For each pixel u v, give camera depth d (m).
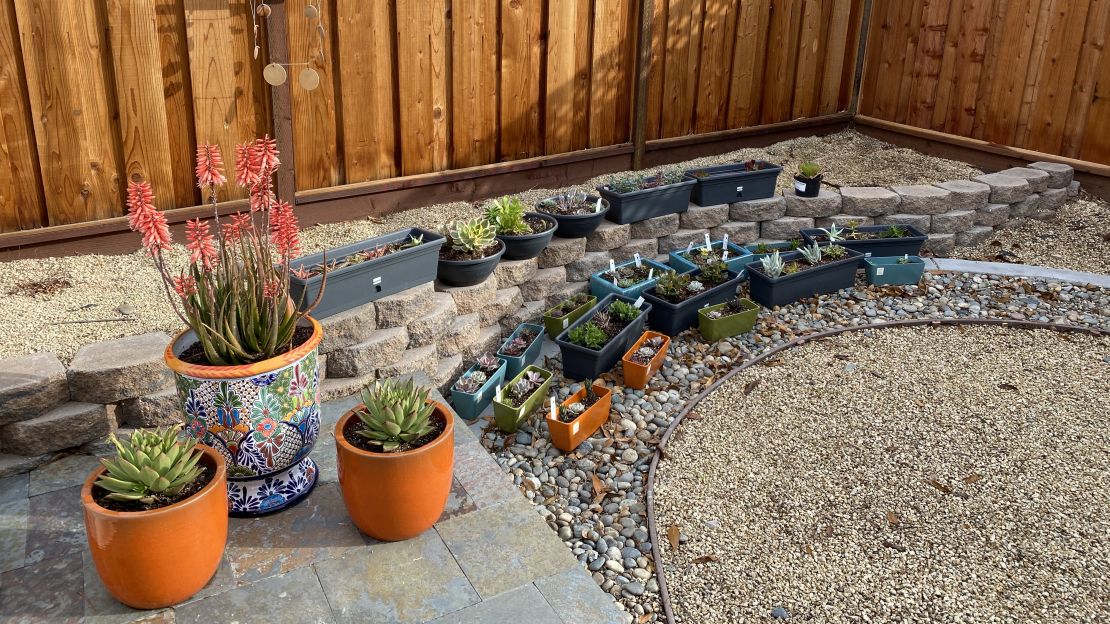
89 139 4.95
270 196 3.51
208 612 3.08
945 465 4.46
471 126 6.45
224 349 3.37
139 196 3.20
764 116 8.43
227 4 5.10
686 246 6.68
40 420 3.77
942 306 6.23
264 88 5.43
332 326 4.45
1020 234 7.34
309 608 3.11
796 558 3.84
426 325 4.89
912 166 8.12
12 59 4.61
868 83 9.09
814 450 4.60
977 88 8.19
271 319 3.46
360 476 3.27
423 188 6.31
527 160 6.79
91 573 3.24
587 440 4.70
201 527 3.02
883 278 6.55
